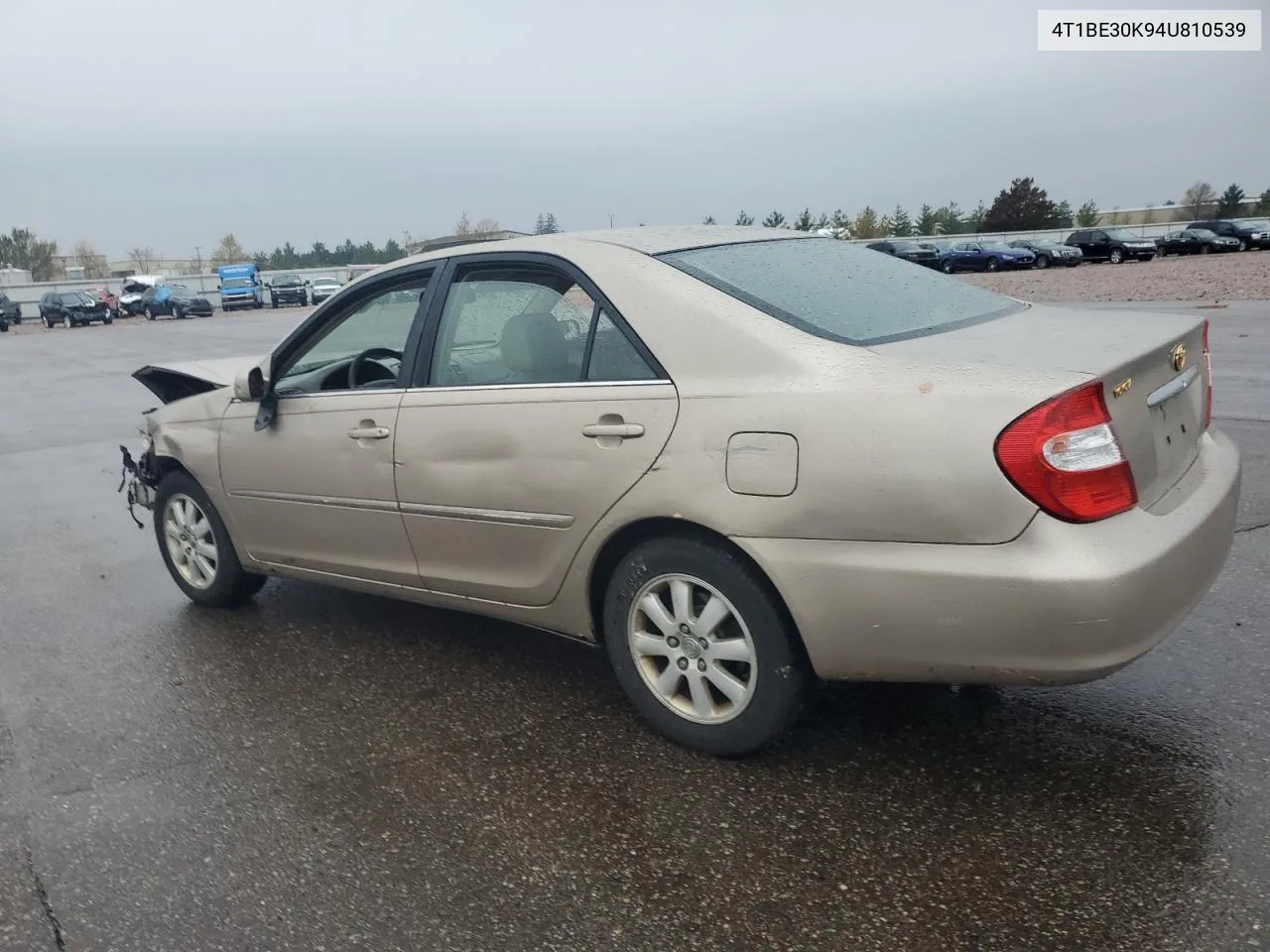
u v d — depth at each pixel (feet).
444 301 12.75
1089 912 8.38
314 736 12.30
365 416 13.23
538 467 11.40
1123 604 8.70
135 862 9.87
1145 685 12.22
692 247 11.95
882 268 12.71
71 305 145.18
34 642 15.99
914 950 8.09
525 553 11.92
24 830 10.51
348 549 14.01
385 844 9.95
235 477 15.20
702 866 9.32
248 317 137.18
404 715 12.73
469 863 9.59
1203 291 74.28
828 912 8.59
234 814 10.63
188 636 15.85
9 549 21.74
